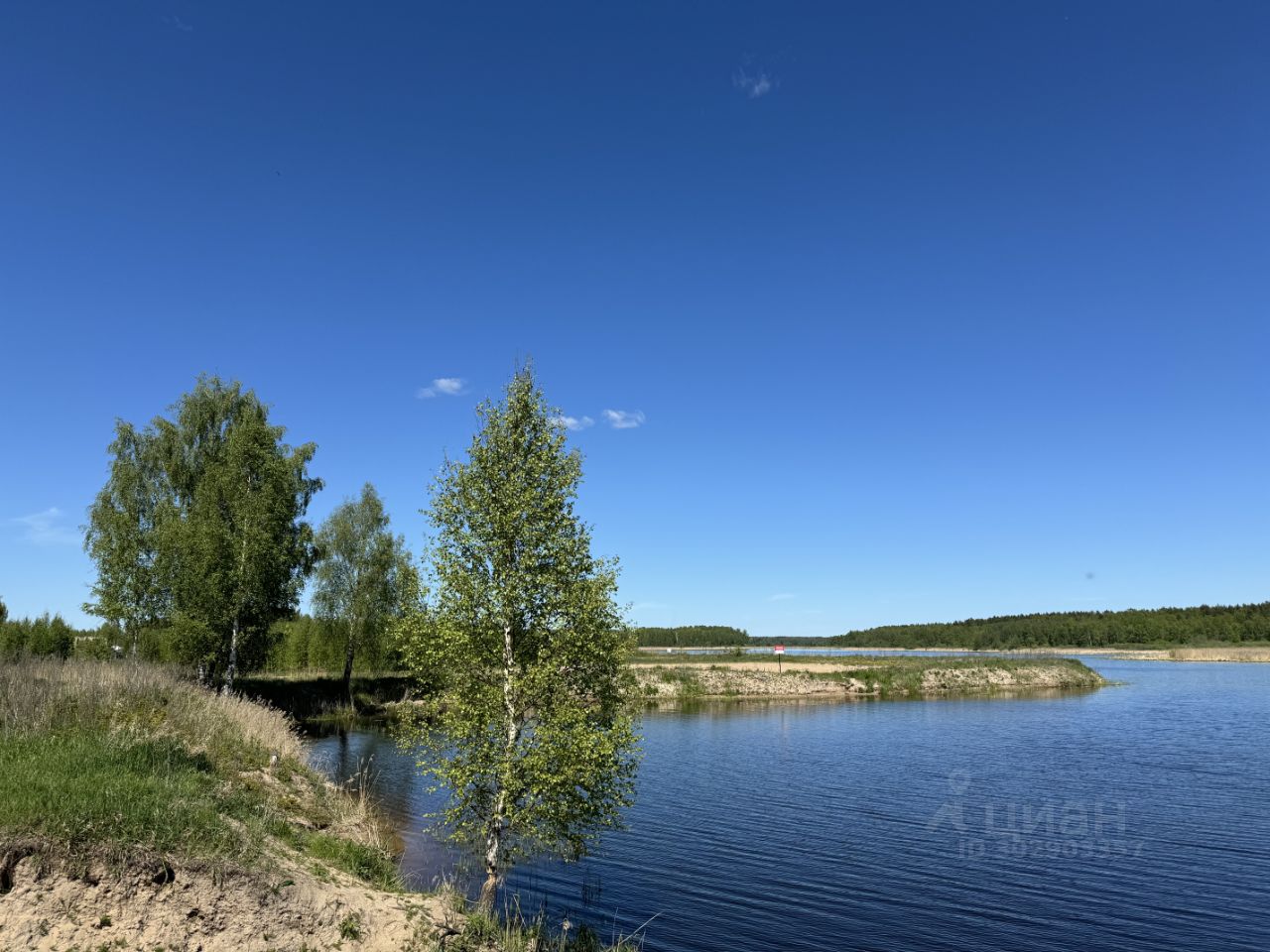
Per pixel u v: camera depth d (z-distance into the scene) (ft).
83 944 32.01
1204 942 55.88
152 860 35.55
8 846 33.06
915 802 96.73
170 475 158.10
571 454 59.62
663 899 62.44
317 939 37.19
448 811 54.13
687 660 333.62
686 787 105.19
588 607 54.34
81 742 48.03
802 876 69.05
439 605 55.98
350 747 132.46
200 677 132.46
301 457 164.96
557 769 51.21
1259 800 98.17
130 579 148.87
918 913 60.64
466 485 57.16
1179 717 185.78
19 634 152.56
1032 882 68.18
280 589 150.92
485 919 46.03
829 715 192.95
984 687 274.57
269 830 46.57
